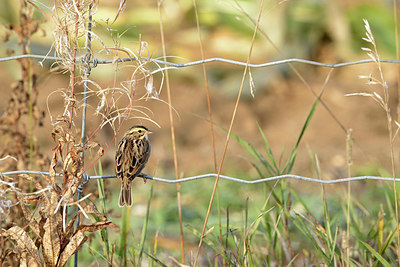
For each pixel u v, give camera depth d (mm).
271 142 18344
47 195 6066
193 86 20797
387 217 9188
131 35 19156
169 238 11555
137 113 18438
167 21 20484
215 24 21406
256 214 10484
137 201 14031
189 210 13234
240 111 19719
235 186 14641
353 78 21422
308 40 21828
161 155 17406
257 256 7777
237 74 21016
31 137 8602
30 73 8781
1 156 8641
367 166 15680
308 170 15875
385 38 21516
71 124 6184
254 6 20500
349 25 21906
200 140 18594
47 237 6012
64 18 6160
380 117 19078
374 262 7121
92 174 14859
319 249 6871
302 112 19688
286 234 7938
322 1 21984
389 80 20750
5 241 7125
